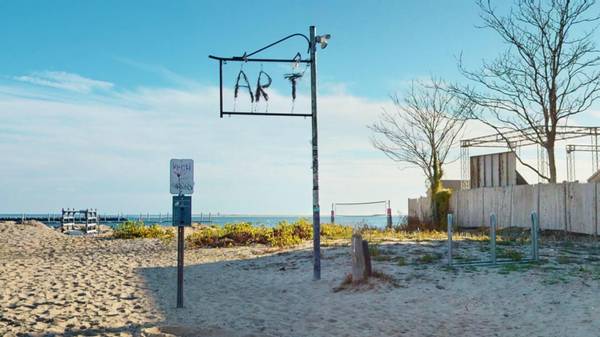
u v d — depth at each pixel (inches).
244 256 714.8
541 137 942.4
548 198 815.7
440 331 315.9
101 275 540.4
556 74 901.2
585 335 296.2
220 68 488.7
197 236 961.5
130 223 1165.7
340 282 458.9
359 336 306.7
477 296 392.5
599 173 967.6
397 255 577.3
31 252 812.6
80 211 1392.7
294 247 762.2
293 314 360.5
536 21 909.2
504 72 964.6
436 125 1122.7
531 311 350.0
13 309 360.5
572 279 428.1
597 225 719.7
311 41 490.0
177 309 372.2
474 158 1076.5
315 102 490.3
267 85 491.2
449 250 499.5
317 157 489.1
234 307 382.3
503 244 666.2
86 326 318.0
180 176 373.4
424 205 1141.1
